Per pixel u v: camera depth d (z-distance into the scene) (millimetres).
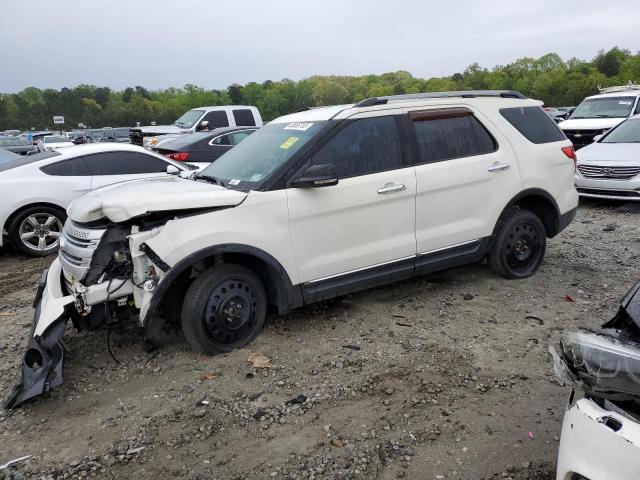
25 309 5723
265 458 3078
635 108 14375
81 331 4480
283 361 4156
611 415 1847
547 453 3033
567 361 1999
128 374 4066
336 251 4602
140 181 4770
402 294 5461
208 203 4066
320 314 5020
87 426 3447
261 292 4414
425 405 3525
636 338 2014
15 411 3641
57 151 8336
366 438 3217
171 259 3938
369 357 4180
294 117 5246
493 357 4133
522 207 5820
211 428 3365
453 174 5066
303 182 4270
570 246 7160
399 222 4844
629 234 7777
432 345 4344
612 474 1797
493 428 3273
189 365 4145
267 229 4266
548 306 5066
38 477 3002
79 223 4117
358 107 4750
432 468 2951
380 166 4758
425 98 5125
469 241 5281
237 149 5359
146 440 3277
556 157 5777
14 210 7691
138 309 4160
